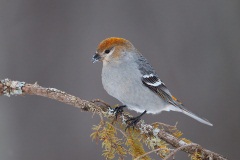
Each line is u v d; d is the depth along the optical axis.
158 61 13.15
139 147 7.16
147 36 13.53
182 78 12.92
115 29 13.55
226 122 12.46
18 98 12.07
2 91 7.86
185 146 6.14
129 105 9.11
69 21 13.48
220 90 12.85
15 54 12.77
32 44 12.97
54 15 13.47
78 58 12.92
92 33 13.41
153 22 13.78
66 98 7.68
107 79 8.94
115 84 8.88
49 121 11.93
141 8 13.95
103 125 6.96
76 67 12.79
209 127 12.25
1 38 12.91
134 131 7.49
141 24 13.72
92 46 13.16
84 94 12.38
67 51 13.03
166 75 12.98
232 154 12.04
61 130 11.83
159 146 7.08
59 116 11.96
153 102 9.10
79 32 13.40
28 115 11.96
